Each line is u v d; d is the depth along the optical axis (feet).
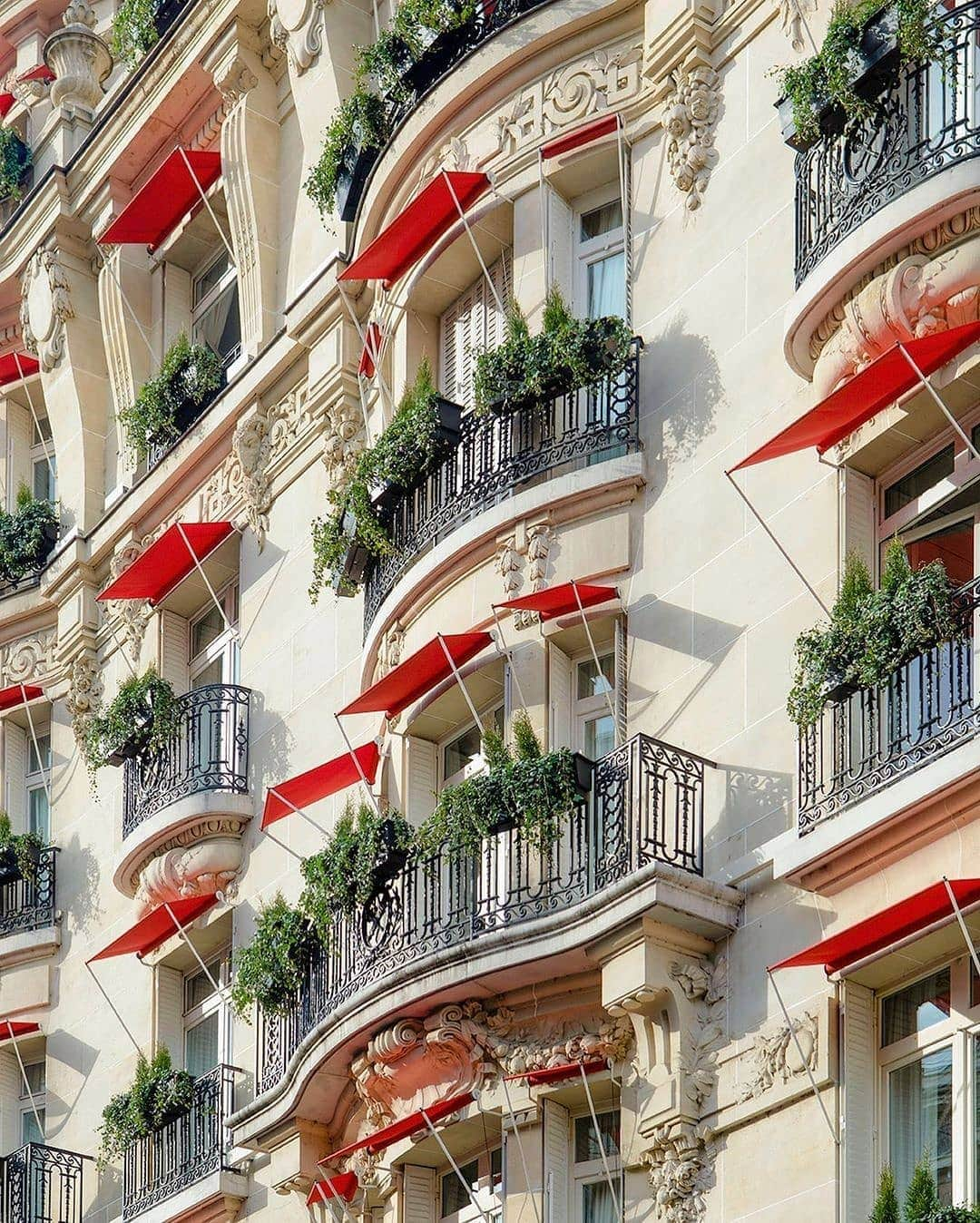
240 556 99.66
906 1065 63.16
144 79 108.47
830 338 69.15
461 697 80.48
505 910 73.10
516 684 77.15
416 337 88.02
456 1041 73.51
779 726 69.36
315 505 95.20
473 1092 73.20
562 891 71.56
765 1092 65.36
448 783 82.02
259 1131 83.30
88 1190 99.14
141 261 111.65
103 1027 102.01
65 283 114.93
